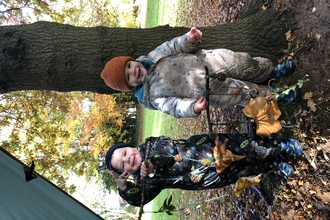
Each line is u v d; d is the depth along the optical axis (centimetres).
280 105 291
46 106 701
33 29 320
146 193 263
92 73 321
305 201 270
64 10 652
